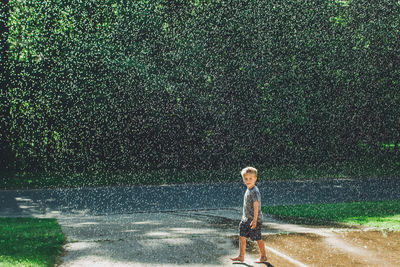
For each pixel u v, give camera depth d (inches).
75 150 794.2
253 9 810.2
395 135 1003.3
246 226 209.0
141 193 566.3
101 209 440.1
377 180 723.4
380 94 956.6
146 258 215.9
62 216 396.8
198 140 844.0
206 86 815.7
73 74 742.5
